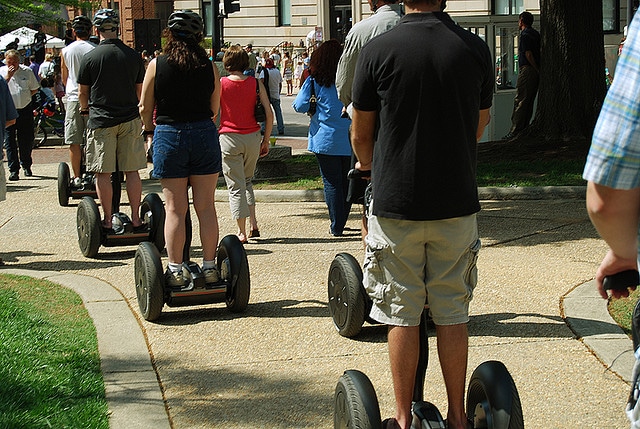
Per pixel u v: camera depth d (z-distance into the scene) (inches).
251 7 2596.0
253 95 494.3
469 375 288.2
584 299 361.7
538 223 532.7
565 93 788.6
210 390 283.4
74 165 658.2
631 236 127.8
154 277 347.9
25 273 437.4
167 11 3282.5
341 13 2485.2
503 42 878.4
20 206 662.5
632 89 121.5
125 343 325.1
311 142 505.0
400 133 196.2
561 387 277.6
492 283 398.0
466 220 201.8
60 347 313.7
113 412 260.7
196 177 356.2
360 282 323.0
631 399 134.2
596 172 124.4
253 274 434.0
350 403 199.8
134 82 488.7
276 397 276.5
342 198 512.1
